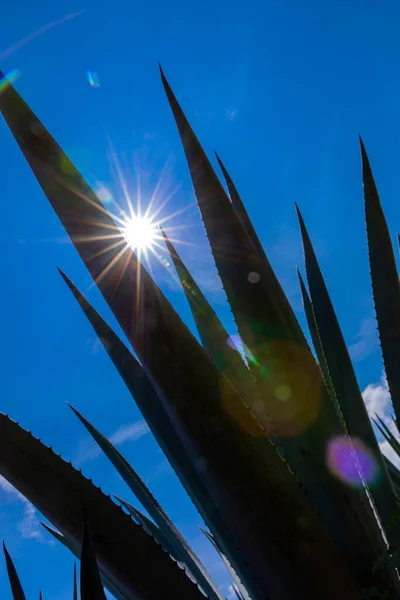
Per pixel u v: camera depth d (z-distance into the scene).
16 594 1.36
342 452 1.30
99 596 1.00
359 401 1.70
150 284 1.14
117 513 1.17
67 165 1.10
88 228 1.10
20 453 1.17
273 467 1.15
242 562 1.22
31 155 1.09
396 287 1.73
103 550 1.15
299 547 1.13
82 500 1.17
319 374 1.33
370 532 1.30
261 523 1.14
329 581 1.14
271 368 1.32
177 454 1.43
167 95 1.31
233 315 1.34
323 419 1.31
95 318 1.59
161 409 1.49
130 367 1.54
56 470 1.17
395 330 1.71
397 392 1.70
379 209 1.76
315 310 1.82
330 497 1.29
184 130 1.32
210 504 1.32
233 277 1.33
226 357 1.49
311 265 1.86
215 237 1.33
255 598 1.20
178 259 1.57
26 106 1.11
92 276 1.13
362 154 1.78
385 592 1.25
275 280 1.42
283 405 1.31
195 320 1.55
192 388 1.13
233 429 1.14
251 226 1.63
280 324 1.32
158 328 1.12
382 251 1.75
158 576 1.14
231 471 1.14
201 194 1.33
